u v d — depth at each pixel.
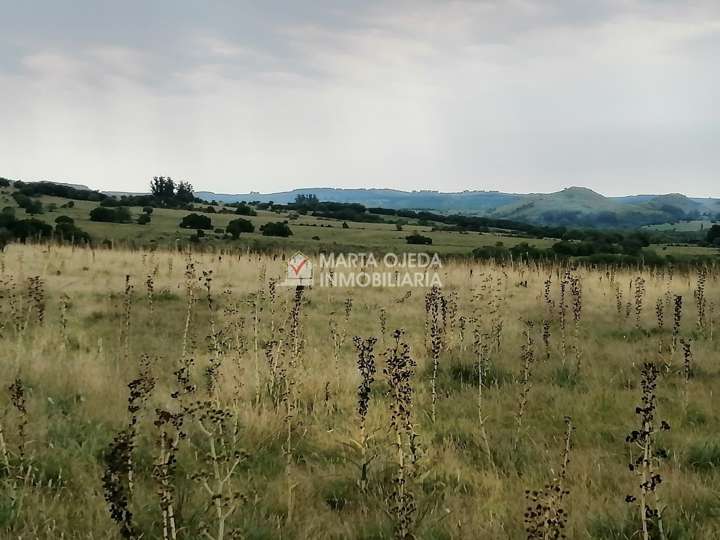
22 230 48.22
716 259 36.59
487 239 92.25
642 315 13.46
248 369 8.45
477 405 7.62
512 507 4.77
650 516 4.11
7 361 8.05
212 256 25.53
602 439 6.39
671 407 7.35
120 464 4.13
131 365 8.70
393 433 6.26
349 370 8.71
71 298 13.96
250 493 4.96
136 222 87.56
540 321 13.02
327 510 4.79
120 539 4.05
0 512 4.24
